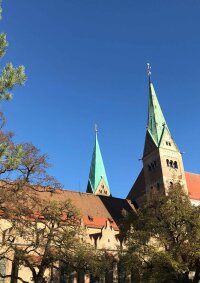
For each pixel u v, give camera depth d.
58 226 42.50
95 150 117.00
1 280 48.78
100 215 72.88
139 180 91.31
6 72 19.41
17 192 37.12
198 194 86.56
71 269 43.56
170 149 84.44
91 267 42.66
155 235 46.66
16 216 38.16
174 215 43.94
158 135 85.75
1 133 32.69
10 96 19.58
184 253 41.81
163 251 42.12
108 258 48.44
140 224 46.78
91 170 114.88
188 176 92.19
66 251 41.53
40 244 40.16
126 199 84.62
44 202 42.00
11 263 50.12
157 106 90.94
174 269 42.16
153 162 84.06
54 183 42.09
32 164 39.62
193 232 42.78
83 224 58.28
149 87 94.12
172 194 46.38
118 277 57.28
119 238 59.72
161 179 79.94
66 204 44.09
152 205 47.56
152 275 42.38
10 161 24.00
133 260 44.16
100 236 58.69
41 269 39.56
